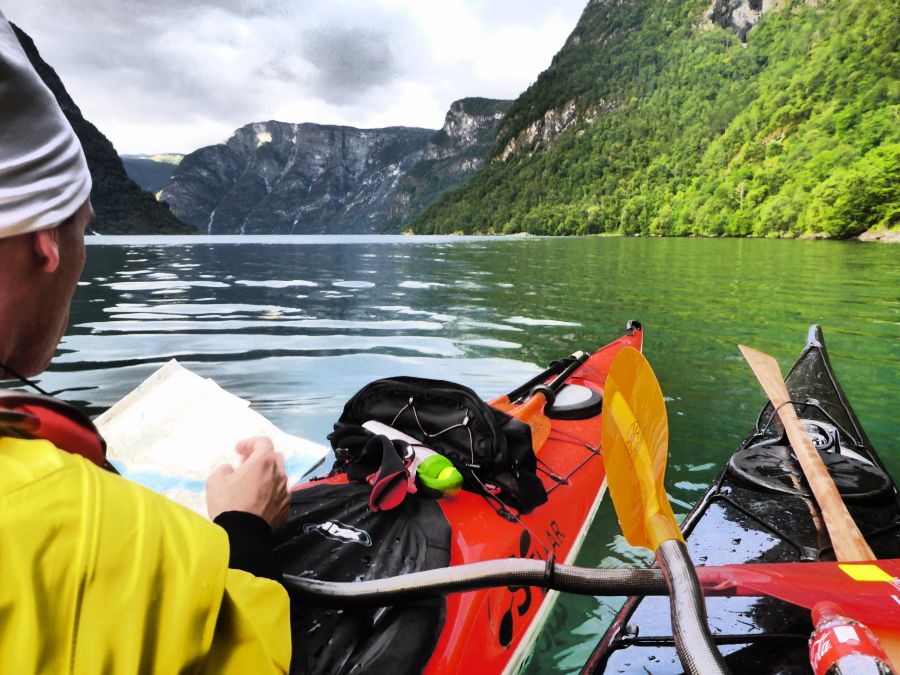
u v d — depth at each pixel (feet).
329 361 18.56
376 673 4.69
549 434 10.01
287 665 2.11
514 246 101.91
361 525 5.90
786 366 18.54
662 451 3.70
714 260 63.00
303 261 62.95
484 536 6.63
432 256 72.28
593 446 9.89
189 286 38.50
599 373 12.75
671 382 16.51
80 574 1.51
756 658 5.11
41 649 1.45
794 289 37.04
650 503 3.80
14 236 1.82
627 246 99.09
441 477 6.69
